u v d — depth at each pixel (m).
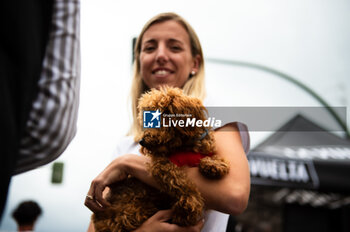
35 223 5.52
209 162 1.27
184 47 1.85
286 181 5.91
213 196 1.25
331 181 5.68
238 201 1.24
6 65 0.78
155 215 1.25
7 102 0.77
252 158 6.26
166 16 1.89
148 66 1.84
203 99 1.76
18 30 0.82
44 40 0.94
